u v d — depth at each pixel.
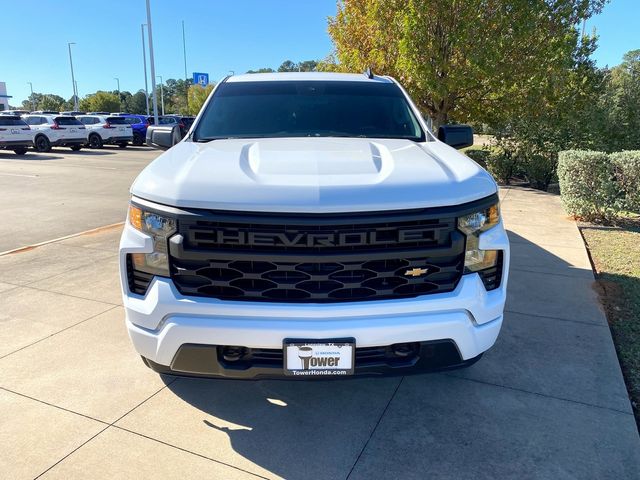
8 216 8.71
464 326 2.54
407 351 2.55
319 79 4.34
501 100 12.38
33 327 4.05
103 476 2.45
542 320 4.21
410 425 2.86
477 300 2.56
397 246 2.44
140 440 2.71
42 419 2.87
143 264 2.55
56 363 3.49
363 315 2.44
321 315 2.40
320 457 2.60
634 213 8.81
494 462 2.56
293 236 2.35
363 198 2.38
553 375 3.37
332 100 4.04
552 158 11.91
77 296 4.71
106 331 3.98
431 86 11.47
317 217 2.35
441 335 2.51
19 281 5.12
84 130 24.89
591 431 2.79
